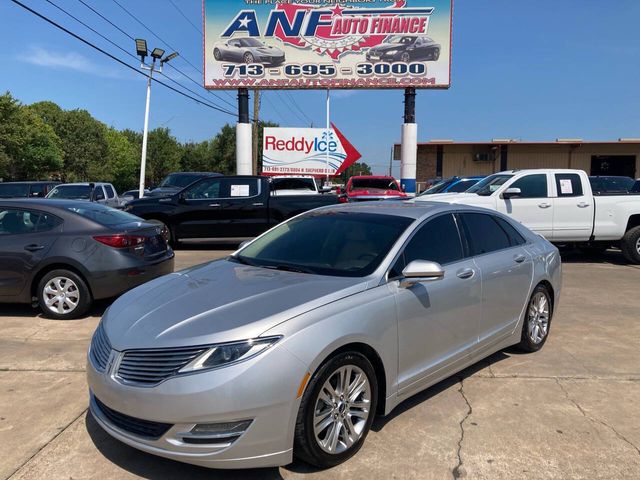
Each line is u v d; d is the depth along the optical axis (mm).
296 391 2863
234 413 2742
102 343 3229
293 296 3236
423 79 19109
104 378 3010
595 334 5855
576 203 10766
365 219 4289
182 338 2893
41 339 5574
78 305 6258
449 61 18984
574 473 3094
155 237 6898
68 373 4617
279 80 19297
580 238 10922
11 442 3436
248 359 2797
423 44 18969
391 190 17000
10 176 50344
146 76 21828
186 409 2740
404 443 3428
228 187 12898
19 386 4332
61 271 6227
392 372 3500
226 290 3449
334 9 18984
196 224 12797
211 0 19000
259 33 19125
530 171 10953
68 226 6324
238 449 2762
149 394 2805
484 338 4418
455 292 4020
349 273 3637
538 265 5148
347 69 19203
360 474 3082
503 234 5000
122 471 3117
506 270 4641
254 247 4566
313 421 2973
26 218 6402
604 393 4230
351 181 17766
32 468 3141
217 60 19266
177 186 18047
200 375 2764
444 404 4016
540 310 5258
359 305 3283
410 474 3082
